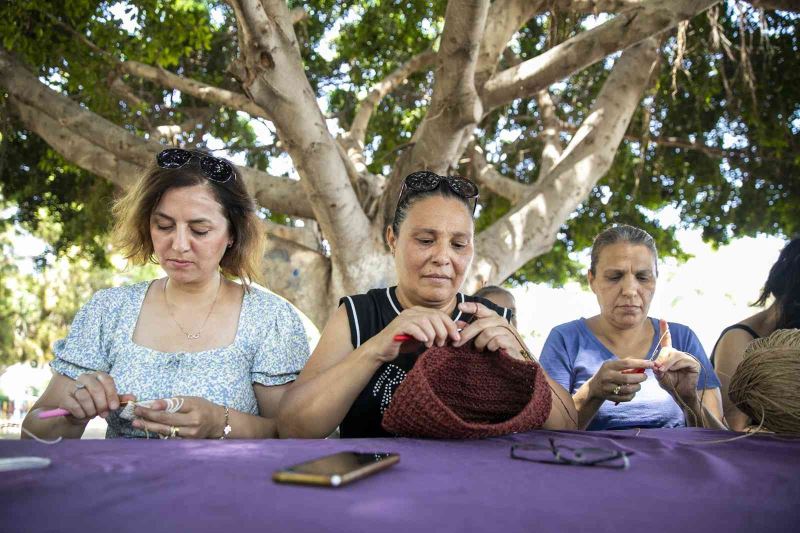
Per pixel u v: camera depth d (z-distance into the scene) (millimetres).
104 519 833
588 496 1032
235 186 2303
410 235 2203
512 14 5656
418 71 8609
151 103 8438
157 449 1333
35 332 23031
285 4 4500
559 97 9148
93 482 1021
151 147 6156
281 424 2021
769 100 7930
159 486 996
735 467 1340
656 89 7160
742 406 1944
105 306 2270
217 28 8430
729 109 7945
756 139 8180
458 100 4789
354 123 7199
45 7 6305
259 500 921
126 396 1779
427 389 1598
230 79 8484
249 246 2398
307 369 2186
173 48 6723
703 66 7797
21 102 6441
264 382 2281
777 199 8953
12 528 800
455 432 1584
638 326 2979
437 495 986
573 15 5887
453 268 2193
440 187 2244
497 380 1853
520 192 7473
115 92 7434
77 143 6445
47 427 1938
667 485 1147
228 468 1134
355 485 1028
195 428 1832
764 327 2930
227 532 787
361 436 2174
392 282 5746
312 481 1008
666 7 4855
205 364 2188
